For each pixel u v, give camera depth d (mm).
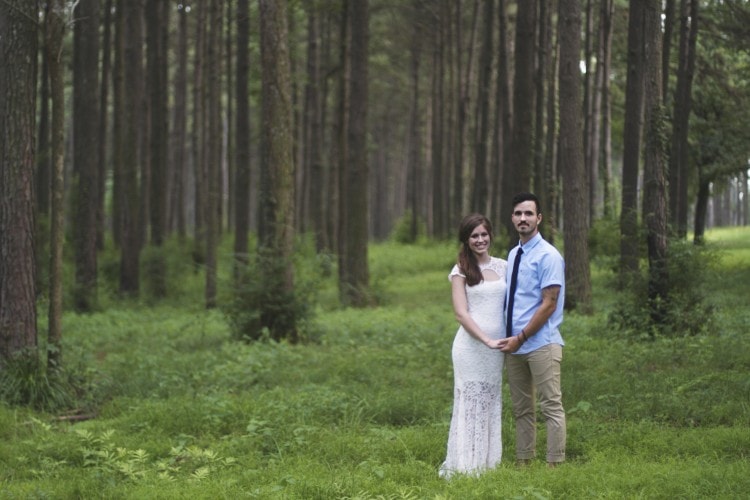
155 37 26703
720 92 26531
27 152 9609
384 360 11656
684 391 8477
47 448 7387
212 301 21188
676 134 19000
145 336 15867
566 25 15742
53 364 9648
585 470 5801
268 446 7281
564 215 16188
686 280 12680
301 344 14172
